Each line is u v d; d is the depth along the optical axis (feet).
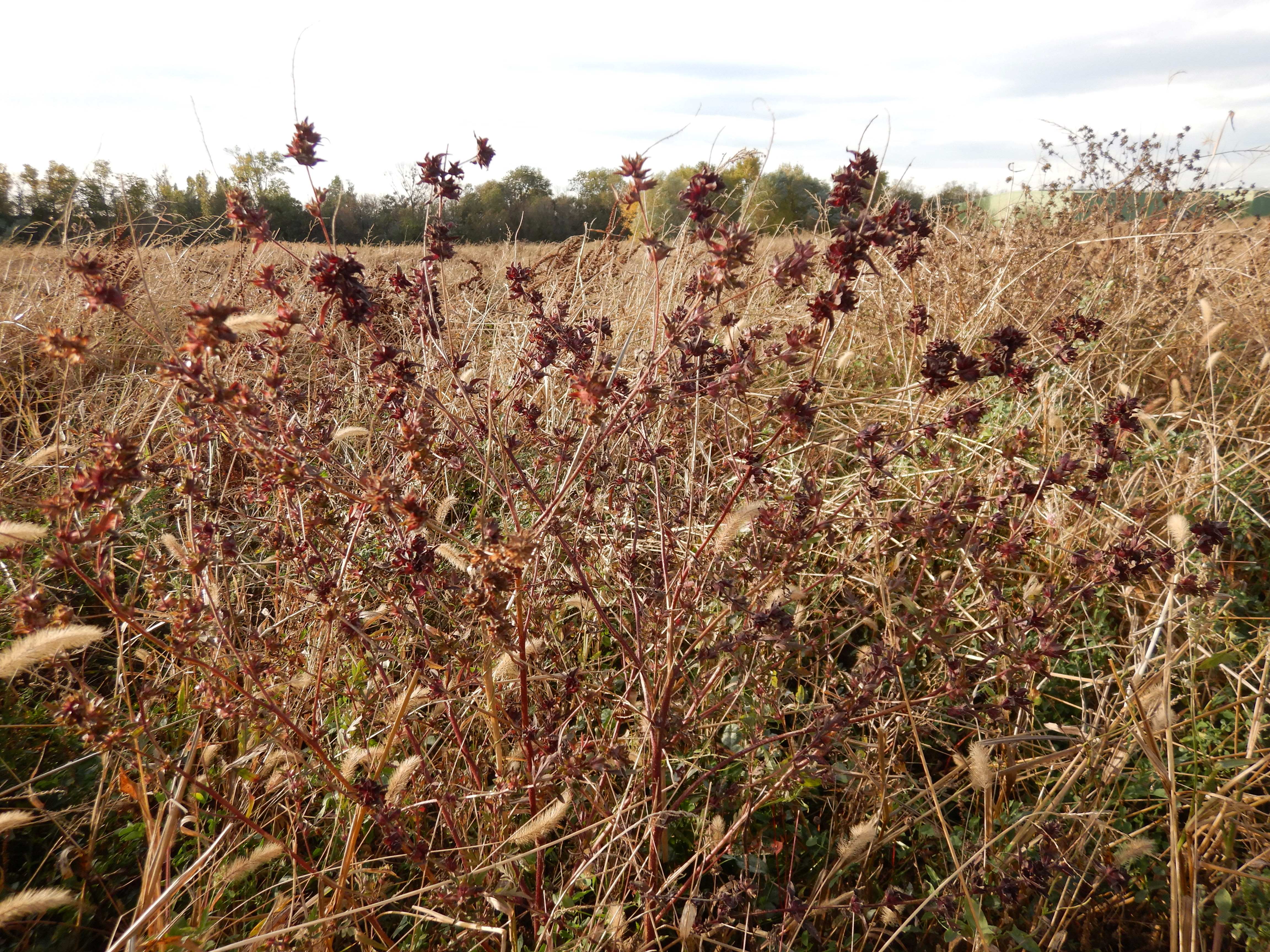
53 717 8.39
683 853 8.45
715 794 8.22
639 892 6.93
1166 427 13.94
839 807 8.64
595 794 7.36
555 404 12.82
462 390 7.44
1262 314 16.58
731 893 7.06
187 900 7.39
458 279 20.18
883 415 14.62
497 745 7.30
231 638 7.63
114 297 5.46
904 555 9.57
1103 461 8.62
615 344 12.91
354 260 6.40
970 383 7.62
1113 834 8.03
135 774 8.09
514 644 6.68
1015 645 8.57
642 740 7.91
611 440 8.99
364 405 12.92
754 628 7.45
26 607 5.82
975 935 6.77
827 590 10.61
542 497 10.43
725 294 12.47
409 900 7.84
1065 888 7.13
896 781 8.34
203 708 7.15
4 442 13.20
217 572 8.14
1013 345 7.66
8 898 6.61
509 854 7.29
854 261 6.46
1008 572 11.03
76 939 6.91
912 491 11.98
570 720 8.54
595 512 9.53
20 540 5.73
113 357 15.44
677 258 12.14
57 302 16.65
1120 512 10.26
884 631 9.49
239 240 13.39
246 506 10.85
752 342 7.25
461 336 15.26
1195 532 7.82
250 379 10.00
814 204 19.13
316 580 8.02
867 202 6.93
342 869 6.72
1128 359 15.60
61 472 10.57
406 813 7.05
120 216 17.72
